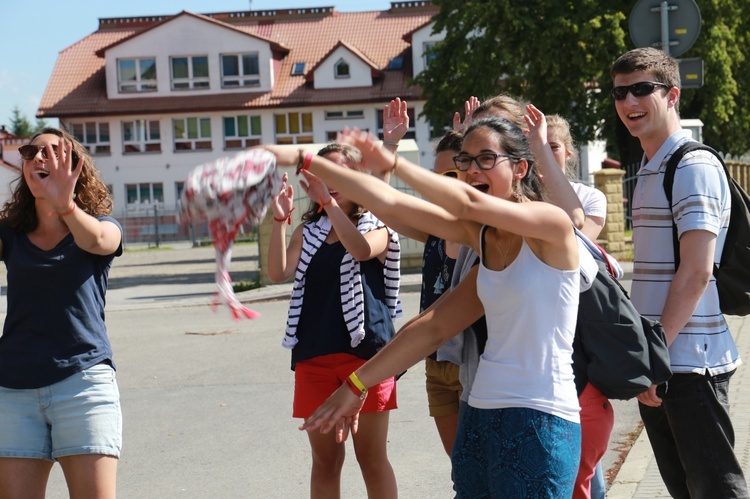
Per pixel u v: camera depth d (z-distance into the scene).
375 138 2.72
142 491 5.98
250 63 55.41
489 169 3.16
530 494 3.06
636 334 3.53
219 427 7.57
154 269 28.88
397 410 7.81
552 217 2.98
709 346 3.92
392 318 4.74
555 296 3.08
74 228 3.84
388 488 4.66
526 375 3.11
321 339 4.57
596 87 27.69
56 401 3.89
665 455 4.28
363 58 54.25
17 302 3.94
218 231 2.75
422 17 58.56
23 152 3.88
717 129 28.38
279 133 55.41
